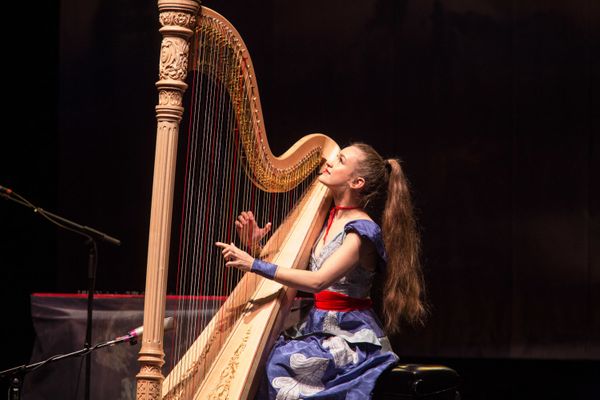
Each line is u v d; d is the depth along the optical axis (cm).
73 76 1351
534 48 1188
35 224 1310
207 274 730
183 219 709
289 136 1291
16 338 1286
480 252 1195
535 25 1188
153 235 544
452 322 1195
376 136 1252
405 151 1236
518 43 1194
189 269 762
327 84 1277
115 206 1344
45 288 1315
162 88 550
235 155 771
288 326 870
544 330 1163
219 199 826
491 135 1201
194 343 669
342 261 723
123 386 851
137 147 1348
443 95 1223
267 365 702
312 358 696
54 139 1346
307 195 867
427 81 1231
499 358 1187
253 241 767
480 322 1187
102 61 1355
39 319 868
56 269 1323
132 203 1341
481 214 1199
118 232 1341
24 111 1317
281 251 773
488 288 1188
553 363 1198
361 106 1262
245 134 702
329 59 1276
